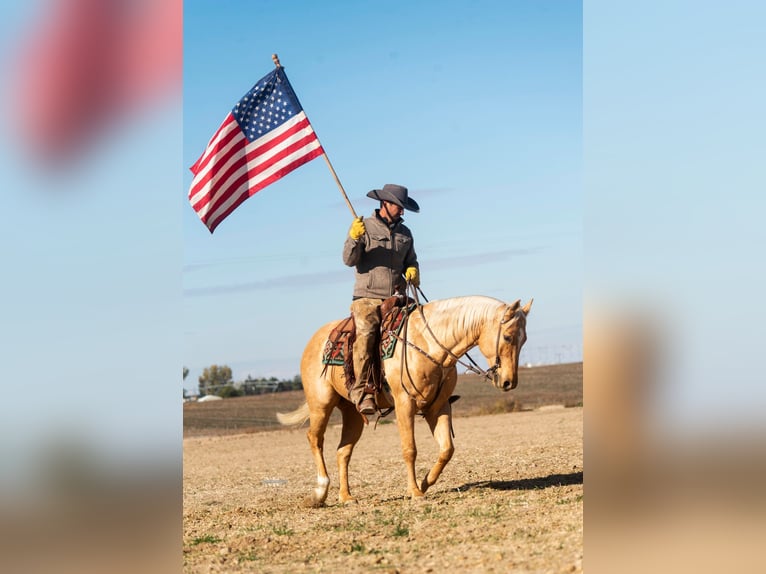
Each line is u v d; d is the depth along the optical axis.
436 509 9.02
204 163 10.66
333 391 10.71
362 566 6.40
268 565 6.78
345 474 10.89
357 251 10.25
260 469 17.08
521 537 6.81
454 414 33.56
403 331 9.92
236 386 53.66
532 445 16.58
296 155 10.57
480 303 9.45
